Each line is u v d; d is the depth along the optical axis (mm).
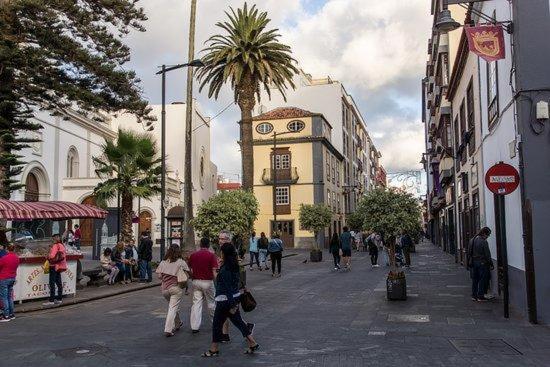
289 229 48469
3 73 15859
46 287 13961
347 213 62969
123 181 21250
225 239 9219
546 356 7375
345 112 65000
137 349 8148
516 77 10188
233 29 31297
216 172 65500
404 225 13461
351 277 19625
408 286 15977
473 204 19594
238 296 7766
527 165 9875
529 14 10102
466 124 21062
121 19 16766
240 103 31656
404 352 7652
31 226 27234
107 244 26484
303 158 48781
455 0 10727
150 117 18266
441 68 31797
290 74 32250
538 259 9648
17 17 15508
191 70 24562
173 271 9203
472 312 11062
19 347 8391
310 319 10617
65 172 40781
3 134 15711
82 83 16734
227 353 7805
